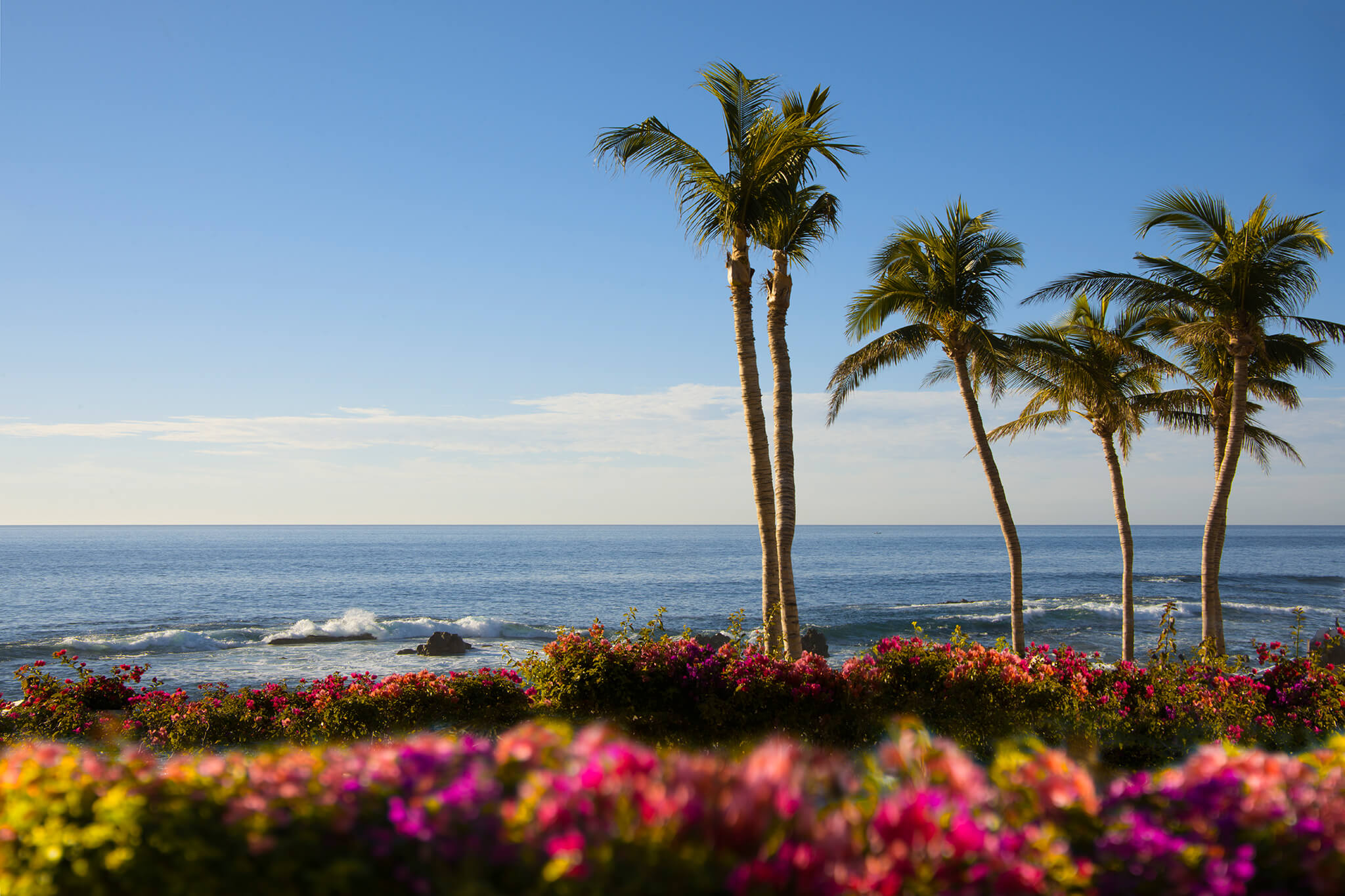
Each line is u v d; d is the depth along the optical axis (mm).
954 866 2152
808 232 12484
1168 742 8922
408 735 8875
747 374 11391
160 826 2619
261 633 33375
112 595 57219
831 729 7840
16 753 3158
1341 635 10594
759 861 2064
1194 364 19297
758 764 2324
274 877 2438
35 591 59594
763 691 7977
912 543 184375
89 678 11336
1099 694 9227
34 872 2582
